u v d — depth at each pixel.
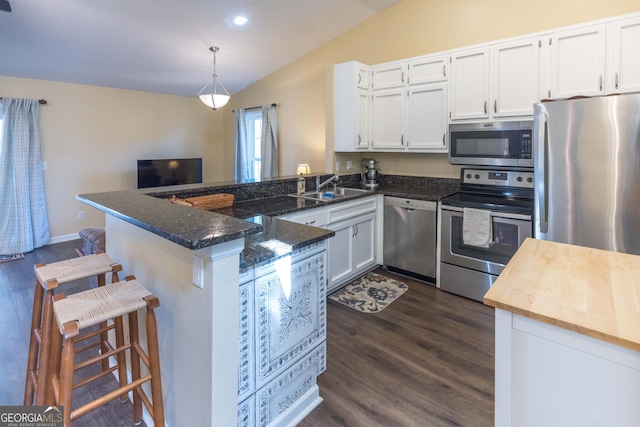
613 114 2.08
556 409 1.00
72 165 5.01
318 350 1.86
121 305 1.34
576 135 2.21
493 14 3.35
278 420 1.64
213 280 1.23
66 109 4.91
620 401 0.90
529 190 3.11
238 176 6.13
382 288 3.32
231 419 1.36
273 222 2.12
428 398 1.88
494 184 3.30
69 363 1.21
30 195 4.61
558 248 1.58
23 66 4.21
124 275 1.90
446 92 3.35
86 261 1.77
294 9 3.74
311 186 3.73
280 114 5.43
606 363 0.91
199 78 5.30
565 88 2.72
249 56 4.74
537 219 2.42
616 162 2.09
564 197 2.29
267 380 1.56
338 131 3.92
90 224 5.27
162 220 1.37
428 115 3.49
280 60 5.04
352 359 2.23
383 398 1.88
